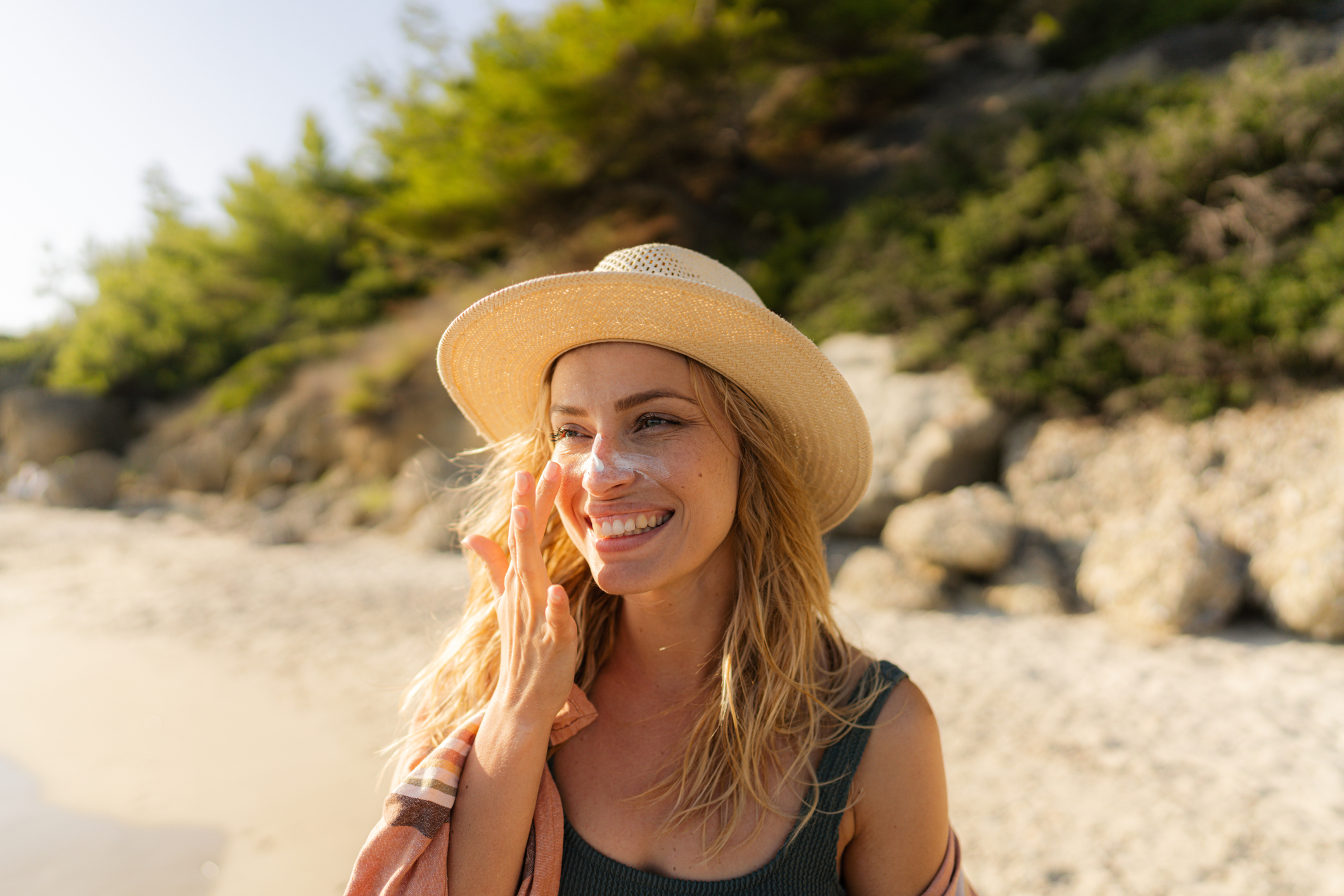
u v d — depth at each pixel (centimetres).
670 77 1391
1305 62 1174
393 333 1758
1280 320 766
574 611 138
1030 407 894
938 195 1158
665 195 1548
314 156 2298
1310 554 626
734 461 124
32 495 2002
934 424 907
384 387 1577
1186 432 787
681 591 127
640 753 121
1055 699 531
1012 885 336
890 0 1476
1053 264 934
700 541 117
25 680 653
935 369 970
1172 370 823
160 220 2609
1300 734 464
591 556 118
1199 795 401
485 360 137
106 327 2486
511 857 106
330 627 788
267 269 2314
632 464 114
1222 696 524
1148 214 923
